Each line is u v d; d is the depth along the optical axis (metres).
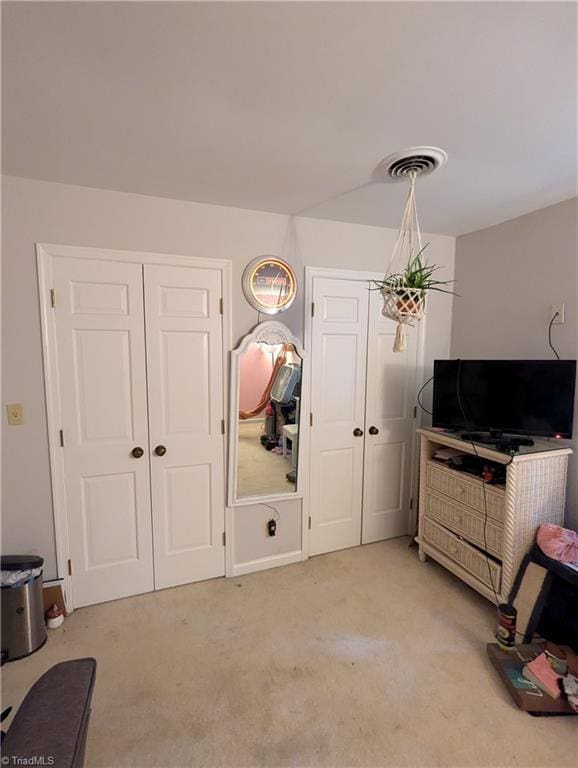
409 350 2.89
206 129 1.45
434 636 1.98
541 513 2.08
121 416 2.18
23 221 1.91
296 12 0.92
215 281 2.30
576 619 1.74
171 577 2.38
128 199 2.08
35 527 2.07
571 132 1.47
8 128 1.44
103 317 2.09
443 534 2.48
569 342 2.20
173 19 0.94
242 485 2.47
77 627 2.04
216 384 2.36
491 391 2.29
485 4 0.89
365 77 1.16
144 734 1.46
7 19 0.93
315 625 2.05
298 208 2.31
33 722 0.94
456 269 2.96
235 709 1.57
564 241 2.20
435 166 1.74
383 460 2.90
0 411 1.95
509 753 1.40
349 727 1.50
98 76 1.15
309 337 2.55
